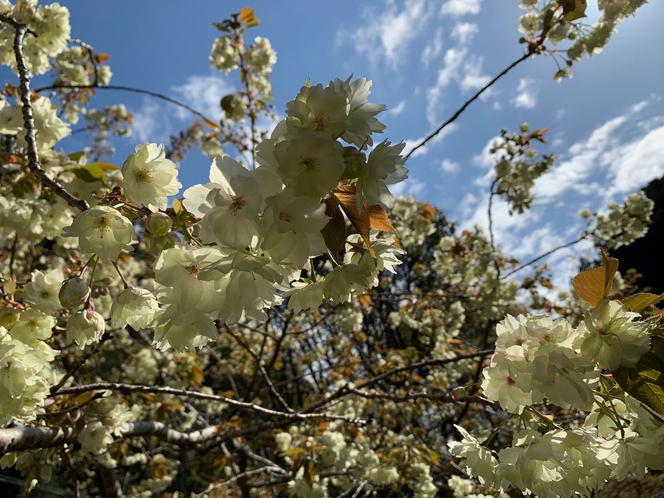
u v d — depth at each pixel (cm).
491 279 667
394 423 670
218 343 806
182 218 124
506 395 147
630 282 861
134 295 147
